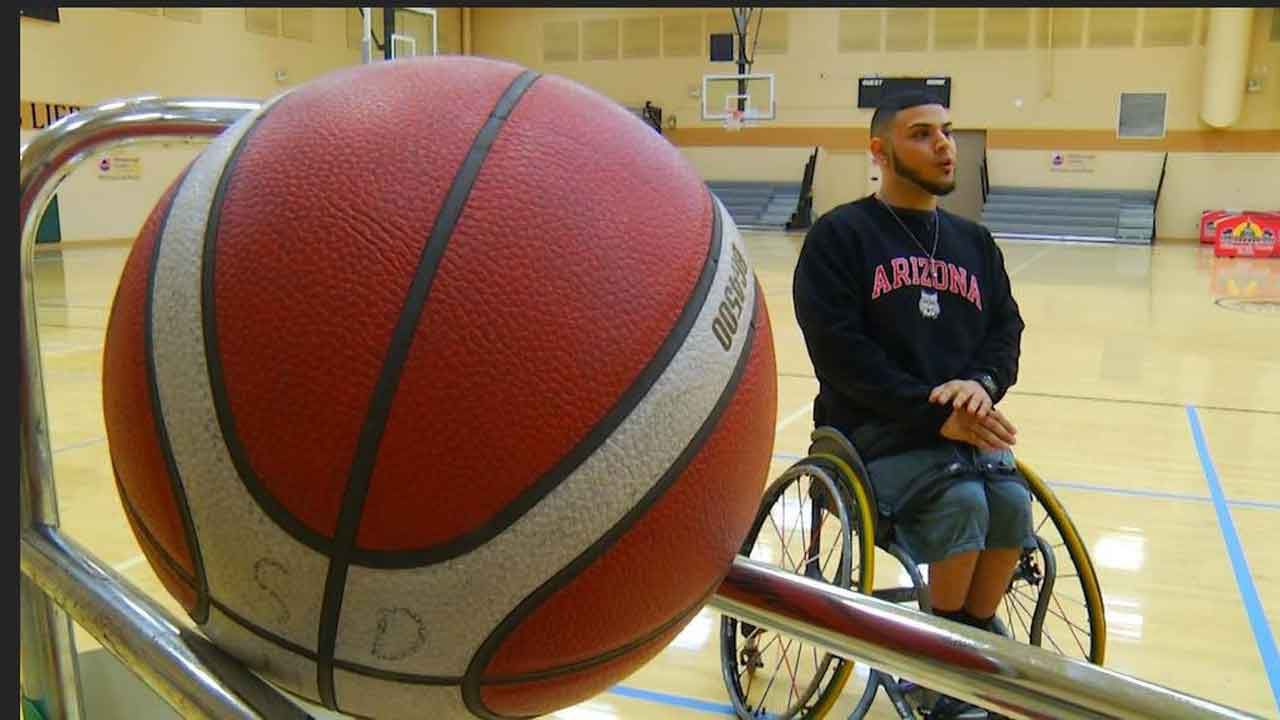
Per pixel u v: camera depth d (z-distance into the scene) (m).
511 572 0.60
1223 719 0.61
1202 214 14.10
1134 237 14.13
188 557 0.65
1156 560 2.75
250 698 0.67
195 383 0.61
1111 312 7.49
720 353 0.67
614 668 0.68
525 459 0.58
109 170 11.64
